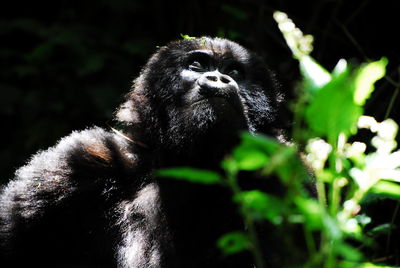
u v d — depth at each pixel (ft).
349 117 9.52
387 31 36.32
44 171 21.89
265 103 22.06
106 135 23.66
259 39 39.60
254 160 9.70
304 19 39.32
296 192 10.16
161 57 22.34
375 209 27.78
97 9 46.21
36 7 48.93
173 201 20.45
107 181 22.09
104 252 22.08
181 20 43.06
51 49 43.04
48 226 21.47
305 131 11.88
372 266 11.41
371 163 11.06
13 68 43.21
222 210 20.25
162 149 21.38
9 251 21.38
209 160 20.16
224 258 19.51
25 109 41.63
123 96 25.48
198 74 20.80
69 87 42.83
